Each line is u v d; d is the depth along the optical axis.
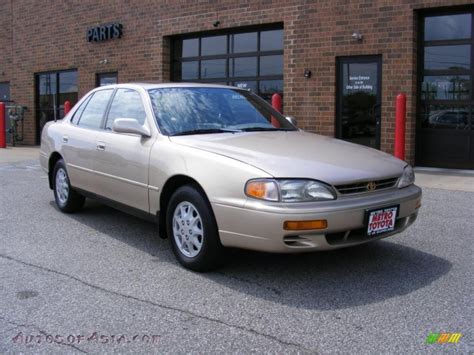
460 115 10.34
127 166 5.07
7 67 18.28
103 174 5.50
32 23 17.23
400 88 10.41
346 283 4.17
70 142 6.19
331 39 11.05
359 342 3.20
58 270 4.48
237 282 4.18
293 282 4.19
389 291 4.00
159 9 13.80
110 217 6.45
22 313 3.61
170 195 4.70
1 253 4.96
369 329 3.37
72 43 16.05
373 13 10.55
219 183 4.05
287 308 3.69
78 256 4.88
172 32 13.59
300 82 11.49
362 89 10.90
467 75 10.20
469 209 6.80
